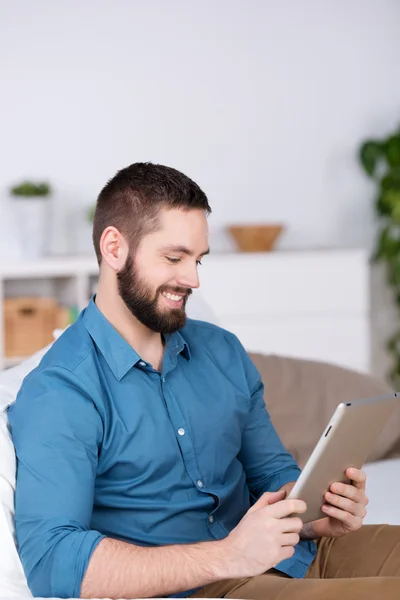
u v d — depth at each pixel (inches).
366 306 202.5
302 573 77.0
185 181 71.5
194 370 76.9
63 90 193.5
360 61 215.8
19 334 179.6
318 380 122.5
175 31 200.1
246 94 206.7
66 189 195.2
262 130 208.8
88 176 196.4
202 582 64.2
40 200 182.7
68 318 181.8
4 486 67.1
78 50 193.9
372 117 217.5
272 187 210.8
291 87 210.5
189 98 202.4
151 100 199.5
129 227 71.2
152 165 73.3
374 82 217.2
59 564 62.6
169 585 63.1
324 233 215.9
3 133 190.4
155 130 200.4
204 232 72.1
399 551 75.2
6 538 66.6
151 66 199.0
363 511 73.0
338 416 63.3
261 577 70.7
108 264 72.6
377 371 222.4
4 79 189.6
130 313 73.2
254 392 82.7
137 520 71.0
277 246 212.2
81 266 182.2
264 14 206.8
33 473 65.8
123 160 198.4
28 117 191.6
